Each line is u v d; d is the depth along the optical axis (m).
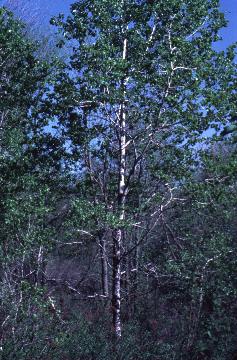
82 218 11.59
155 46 12.94
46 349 10.55
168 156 12.59
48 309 12.10
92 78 11.77
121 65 11.74
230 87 11.82
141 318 12.98
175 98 11.46
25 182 12.70
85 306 13.64
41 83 13.20
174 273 12.33
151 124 12.22
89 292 16.53
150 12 12.52
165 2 12.17
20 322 10.76
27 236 11.95
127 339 11.45
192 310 12.12
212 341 11.41
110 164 14.10
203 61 12.13
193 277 11.87
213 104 11.40
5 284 11.44
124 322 13.09
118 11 12.53
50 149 13.38
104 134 13.29
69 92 12.41
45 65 13.23
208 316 11.94
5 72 14.36
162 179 12.39
